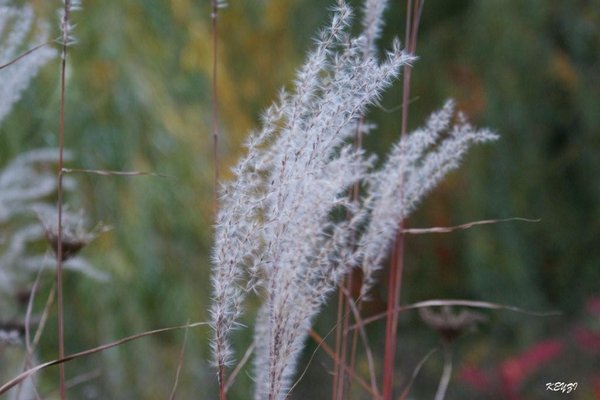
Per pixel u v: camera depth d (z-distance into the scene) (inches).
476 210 236.7
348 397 65.0
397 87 237.6
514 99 234.1
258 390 57.6
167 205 152.3
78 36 152.5
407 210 59.6
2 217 97.9
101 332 145.9
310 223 48.4
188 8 169.8
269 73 254.2
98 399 137.7
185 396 148.5
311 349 227.6
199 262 153.8
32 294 65.0
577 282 248.8
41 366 49.7
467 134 60.2
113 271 146.4
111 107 151.9
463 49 238.4
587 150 244.7
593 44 242.4
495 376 182.5
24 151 139.1
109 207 148.4
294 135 46.3
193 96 165.5
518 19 236.7
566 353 203.6
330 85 46.4
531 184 238.8
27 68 68.9
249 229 46.4
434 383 233.0
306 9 251.8
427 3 240.5
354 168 58.7
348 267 58.2
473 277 238.4
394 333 65.0
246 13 259.3
